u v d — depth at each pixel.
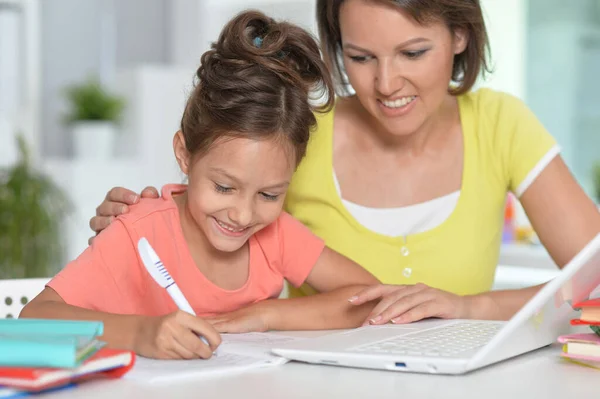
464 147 1.63
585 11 3.39
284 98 1.24
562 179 1.57
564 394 0.82
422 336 1.05
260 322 1.28
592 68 3.39
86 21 4.45
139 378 0.87
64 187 3.71
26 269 3.44
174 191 1.45
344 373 0.92
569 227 1.55
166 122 4.09
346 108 1.69
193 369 0.91
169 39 4.75
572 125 3.44
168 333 0.97
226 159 1.19
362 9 1.36
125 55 4.61
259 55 1.26
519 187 1.59
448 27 1.42
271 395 0.81
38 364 0.79
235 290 1.40
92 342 0.85
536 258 2.87
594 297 1.03
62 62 4.36
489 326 1.15
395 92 1.40
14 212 3.41
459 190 1.62
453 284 1.59
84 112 3.97
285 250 1.45
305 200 1.65
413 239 1.59
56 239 3.53
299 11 3.60
